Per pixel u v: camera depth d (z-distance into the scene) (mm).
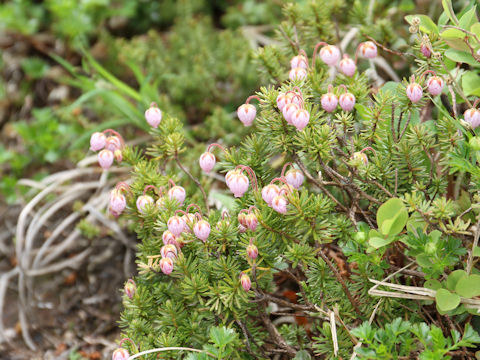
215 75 540
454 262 318
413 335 333
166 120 370
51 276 489
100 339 449
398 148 336
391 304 333
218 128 487
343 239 338
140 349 333
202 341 336
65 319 464
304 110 314
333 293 341
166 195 353
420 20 355
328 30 414
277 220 325
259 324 381
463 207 354
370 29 427
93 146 361
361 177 335
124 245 489
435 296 320
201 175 443
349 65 348
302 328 356
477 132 336
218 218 353
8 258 509
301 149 339
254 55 401
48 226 516
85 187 512
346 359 329
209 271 336
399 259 357
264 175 352
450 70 361
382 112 336
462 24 340
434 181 337
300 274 377
